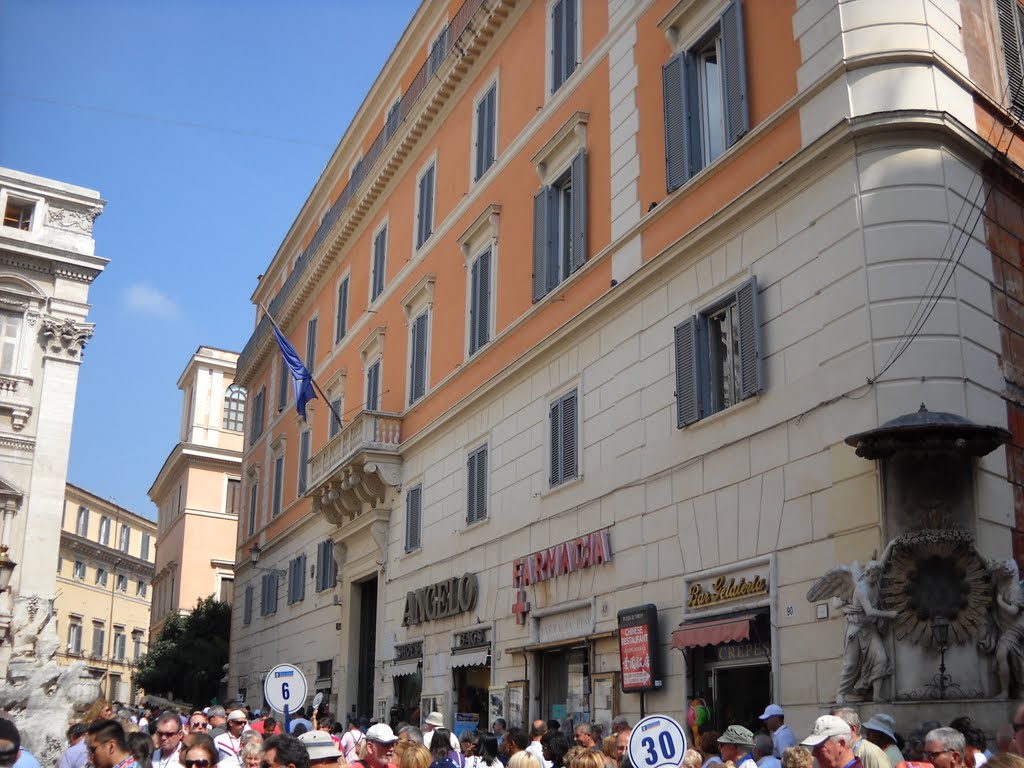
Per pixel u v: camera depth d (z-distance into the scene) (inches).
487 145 933.2
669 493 605.6
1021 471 489.7
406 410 1035.9
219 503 2472.9
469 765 473.4
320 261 1413.6
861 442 453.7
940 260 482.9
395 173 1171.9
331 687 1163.3
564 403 735.1
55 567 1491.1
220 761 368.5
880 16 516.7
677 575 587.8
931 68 509.4
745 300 561.9
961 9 546.3
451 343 956.0
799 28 554.3
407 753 352.8
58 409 1552.7
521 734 430.0
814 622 483.8
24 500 1502.2
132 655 2933.1
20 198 1621.6
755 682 534.6
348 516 1138.7
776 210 552.7
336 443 1121.4
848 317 494.0
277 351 1669.5
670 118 650.2
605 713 636.7
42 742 820.0
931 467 452.4
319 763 268.7
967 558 442.3
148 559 3159.5
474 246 928.9
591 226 738.2
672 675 579.2
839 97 518.6
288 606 1395.2
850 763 261.1
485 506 836.6
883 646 442.0
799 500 506.9
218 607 1971.0
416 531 976.3
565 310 756.6
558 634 703.1
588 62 768.9
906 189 491.2
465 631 837.2
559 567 703.7
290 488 1464.1
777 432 528.7
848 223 502.0
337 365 1307.8
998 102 552.1
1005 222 529.3
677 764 312.3
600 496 675.4
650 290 651.5
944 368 467.8
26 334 1567.4
